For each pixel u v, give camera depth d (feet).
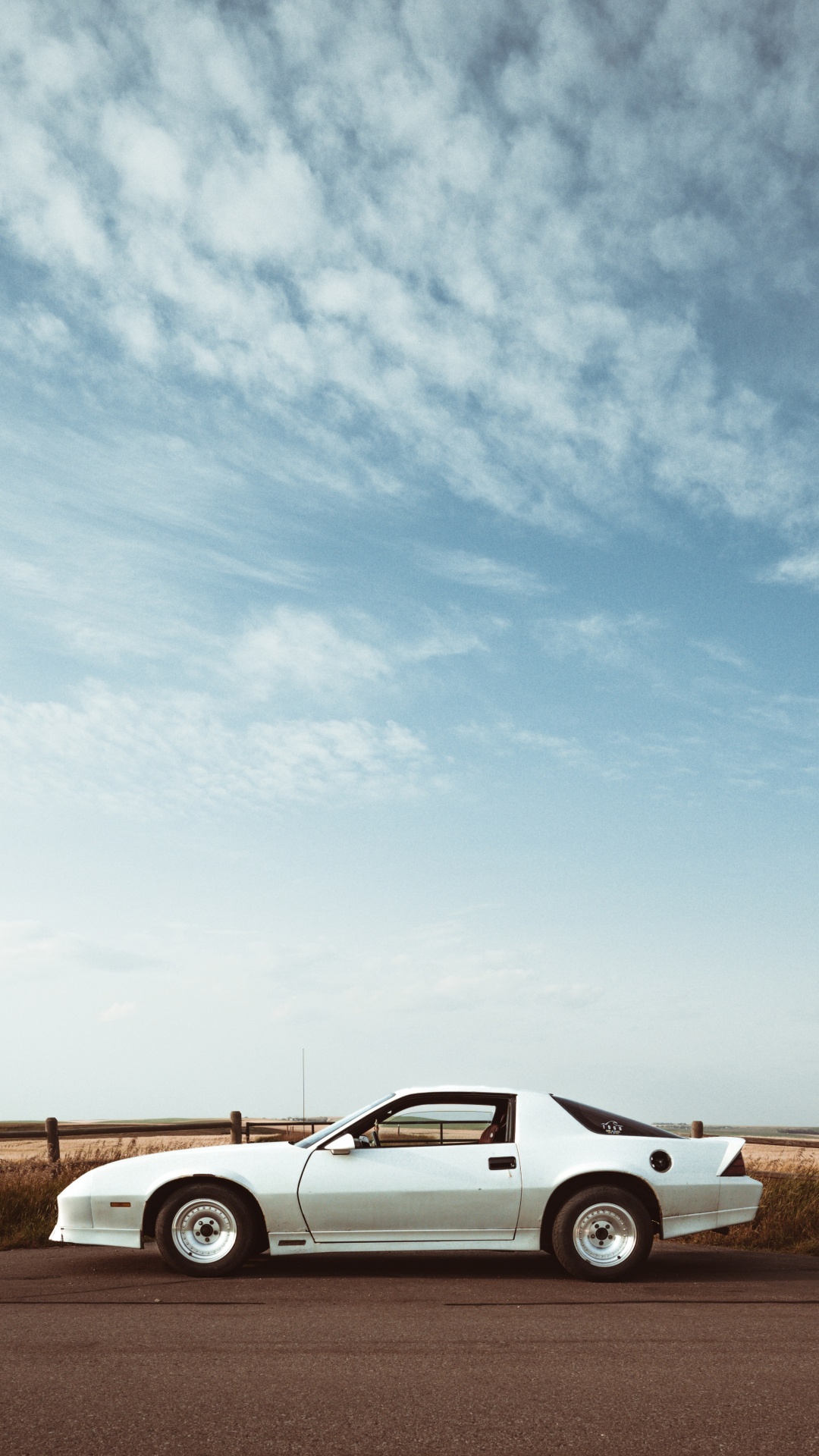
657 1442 14.26
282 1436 14.39
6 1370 17.87
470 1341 19.95
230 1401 15.97
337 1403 15.93
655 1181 27.58
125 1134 61.16
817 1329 21.33
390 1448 13.93
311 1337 20.26
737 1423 15.07
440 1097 28.71
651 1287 26.14
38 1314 22.65
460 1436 14.47
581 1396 16.34
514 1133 28.14
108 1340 20.06
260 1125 64.13
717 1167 28.17
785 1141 55.42
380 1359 18.54
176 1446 13.97
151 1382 17.01
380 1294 24.84
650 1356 18.85
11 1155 72.02
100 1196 27.37
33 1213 38.63
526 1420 15.14
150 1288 25.70
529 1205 27.30
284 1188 27.20
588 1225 27.12
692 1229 27.61
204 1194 27.37
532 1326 21.26
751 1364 18.30
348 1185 27.22
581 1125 28.50
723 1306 23.75
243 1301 24.07
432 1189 27.22
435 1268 28.89
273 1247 27.09
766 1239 36.09
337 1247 27.12
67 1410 15.55
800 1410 15.65
